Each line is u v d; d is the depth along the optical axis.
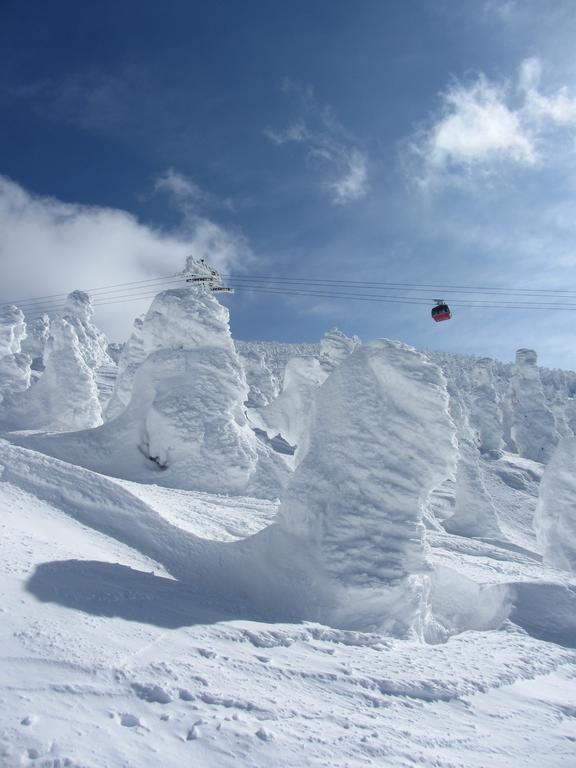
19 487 12.81
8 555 8.36
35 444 23.23
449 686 7.53
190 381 23.12
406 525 11.53
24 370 44.44
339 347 41.66
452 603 13.93
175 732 4.97
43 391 32.88
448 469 11.88
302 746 5.22
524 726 6.89
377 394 12.39
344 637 8.93
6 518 10.58
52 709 4.83
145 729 4.90
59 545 9.93
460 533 33.03
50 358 33.66
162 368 23.69
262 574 11.57
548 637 11.52
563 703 7.89
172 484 21.05
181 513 15.53
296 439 33.94
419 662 8.39
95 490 13.55
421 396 11.95
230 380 23.55
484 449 62.38
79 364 33.38
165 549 12.28
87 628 6.64
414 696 7.08
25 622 6.32
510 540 34.34
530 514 48.03
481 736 6.38
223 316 25.11
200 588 10.63
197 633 7.56
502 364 121.69
